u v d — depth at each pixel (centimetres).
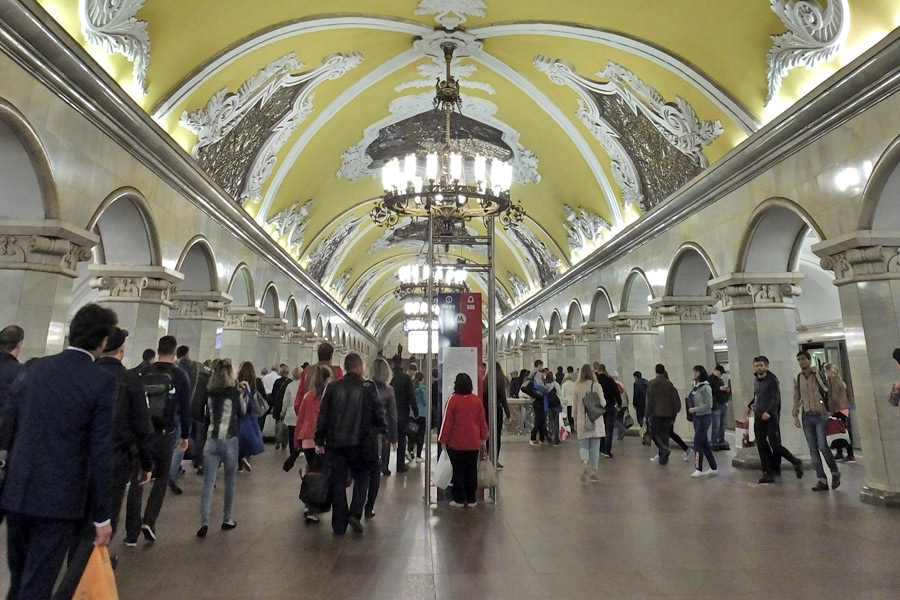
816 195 685
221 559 415
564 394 1252
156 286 782
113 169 661
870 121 598
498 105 1291
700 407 807
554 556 427
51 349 550
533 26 941
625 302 1377
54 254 553
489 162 752
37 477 235
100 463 243
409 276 1622
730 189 881
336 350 2659
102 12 593
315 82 1050
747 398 850
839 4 612
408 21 950
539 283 2333
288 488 709
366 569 396
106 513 244
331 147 1364
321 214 1705
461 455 598
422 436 1002
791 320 862
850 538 468
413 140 1464
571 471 849
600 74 1010
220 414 498
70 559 251
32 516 233
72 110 573
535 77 1137
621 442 1256
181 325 1025
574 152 1347
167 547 445
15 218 546
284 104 1052
